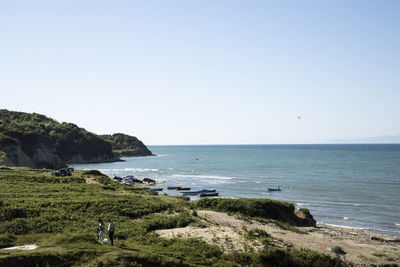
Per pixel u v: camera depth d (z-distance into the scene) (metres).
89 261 20.11
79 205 36.56
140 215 36.94
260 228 37.19
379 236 43.75
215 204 48.47
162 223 33.81
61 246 22.28
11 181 51.31
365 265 27.75
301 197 76.44
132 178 104.75
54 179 57.88
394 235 46.47
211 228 33.59
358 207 64.88
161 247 26.14
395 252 33.22
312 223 49.50
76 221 31.50
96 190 50.94
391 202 69.38
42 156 153.12
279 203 49.81
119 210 37.00
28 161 137.50
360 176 115.94
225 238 29.88
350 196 76.88
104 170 154.75
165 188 93.00
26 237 25.27
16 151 133.62
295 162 191.12
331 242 34.72
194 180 112.00
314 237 36.81
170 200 53.22
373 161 190.12
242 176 123.12
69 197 41.16
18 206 32.88
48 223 29.27
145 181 105.44
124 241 26.75
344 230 47.38
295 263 26.06
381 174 121.50
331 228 48.03
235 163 192.50
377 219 55.50
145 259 21.14
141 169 160.00
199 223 35.12
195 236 30.00
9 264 18.53
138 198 46.84
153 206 40.69
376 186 91.75
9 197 38.16
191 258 23.80
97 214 34.81
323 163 180.00
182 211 40.66
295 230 40.28
